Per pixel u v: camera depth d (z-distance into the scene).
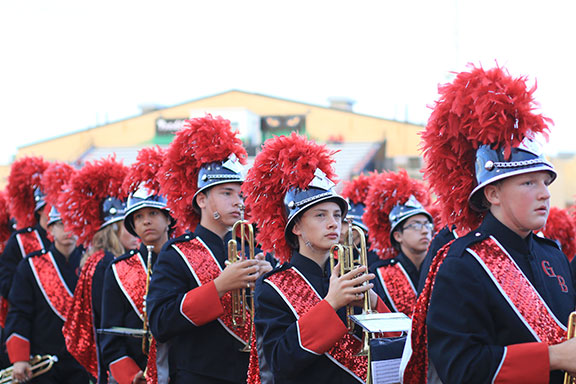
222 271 7.43
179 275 7.73
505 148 4.86
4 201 17.19
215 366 7.54
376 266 10.42
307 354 5.88
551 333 4.74
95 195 10.16
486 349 4.64
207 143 7.92
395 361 5.73
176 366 7.77
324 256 6.62
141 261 9.12
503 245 4.96
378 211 10.74
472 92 4.96
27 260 11.27
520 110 4.82
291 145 6.68
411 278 10.26
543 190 4.88
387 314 5.96
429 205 11.08
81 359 9.73
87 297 9.77
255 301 6.57
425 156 5.37
